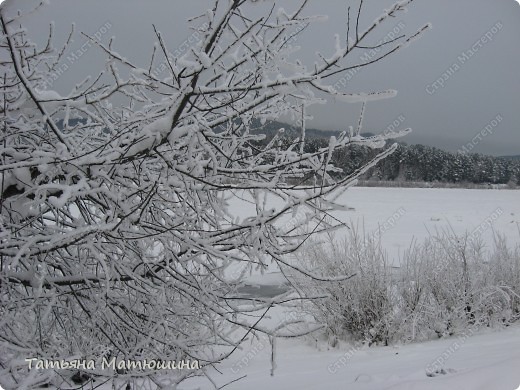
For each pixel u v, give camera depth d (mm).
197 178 3062
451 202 39000
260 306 3605
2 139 3607
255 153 3906
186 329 4180
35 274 3432
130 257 3783
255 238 3395
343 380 4559
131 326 3617
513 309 8742
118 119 3988
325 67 2516
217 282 4070
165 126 2887
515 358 3596
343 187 3289
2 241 3287
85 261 3791
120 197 3248
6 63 3461
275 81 2607
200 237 3504
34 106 3488
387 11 2371
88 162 3053
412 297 8328
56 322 4176
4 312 3400
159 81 2916
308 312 8383
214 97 3500
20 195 3240
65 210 3943
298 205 3236
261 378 5363
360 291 8109
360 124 3074
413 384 3318
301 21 2734
